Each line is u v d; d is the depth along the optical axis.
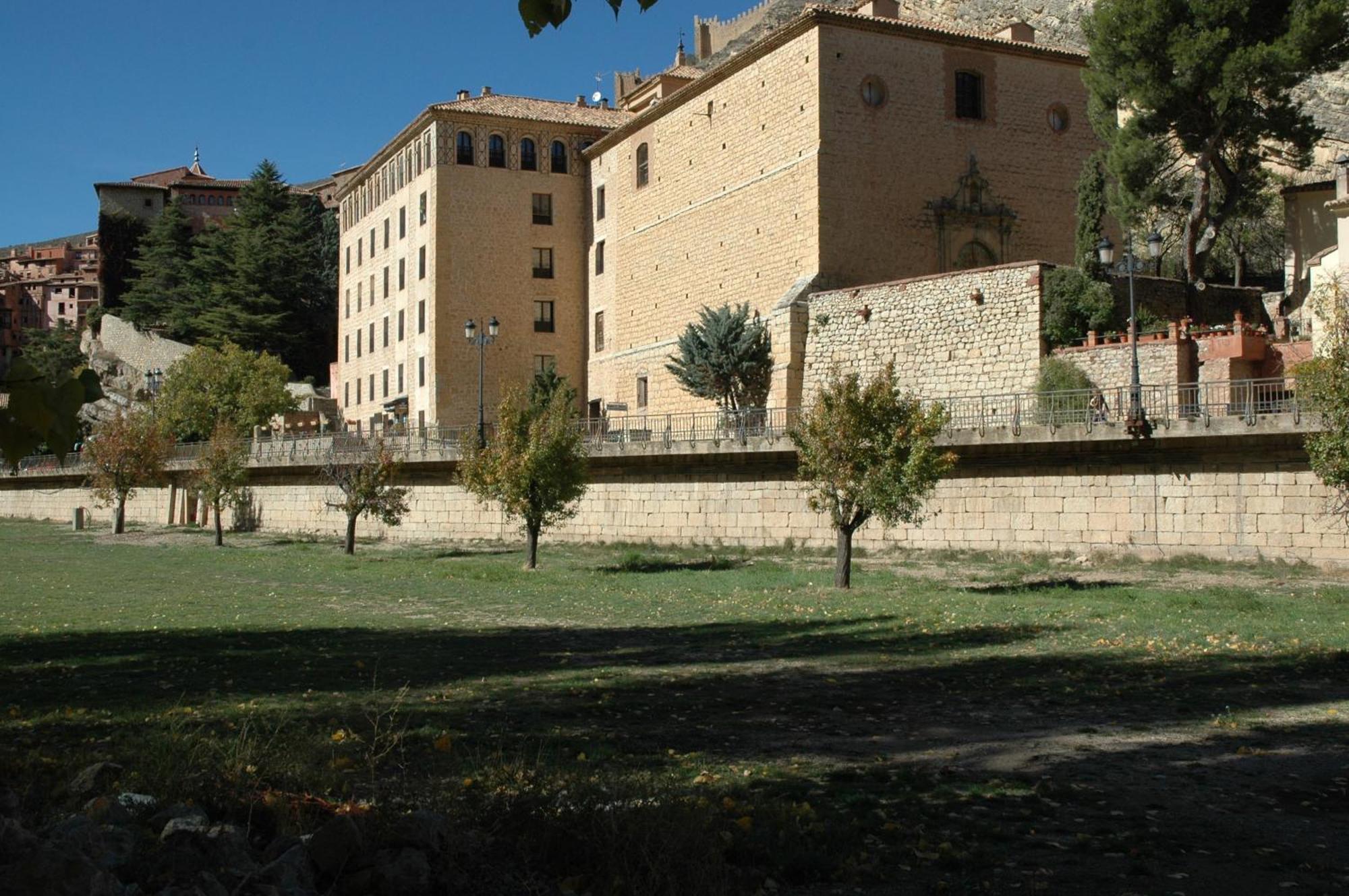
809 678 17.53
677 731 13.56
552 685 16.81
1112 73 50.19
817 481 31.83
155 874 7.11
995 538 36.56
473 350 74.62
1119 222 54.09
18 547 56.31
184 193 145.50
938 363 47.16
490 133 75.75
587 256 77.19
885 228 55.66
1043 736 13.45
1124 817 10.12
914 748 12.79
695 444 43.50
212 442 57.91
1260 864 8.90
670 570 37.50
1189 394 37.94
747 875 8.41
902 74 56.41
